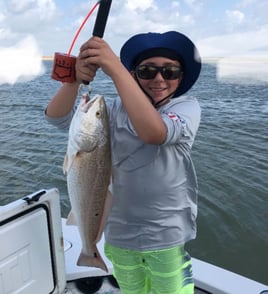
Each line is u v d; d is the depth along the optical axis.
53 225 2.27
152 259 1.99
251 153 8.79
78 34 1.67
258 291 2.45
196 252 5.10
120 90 1.54
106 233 2.09
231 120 12.20
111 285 2.66
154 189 1.90
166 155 1.85
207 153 8.77
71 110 1.92
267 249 5.11
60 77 1.72
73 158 1.69
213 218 5.88
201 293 2.52
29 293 2.17
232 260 4.92
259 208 6.14
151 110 1.56
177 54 1.93
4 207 2.01
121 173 1.93
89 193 1.74
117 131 1.92
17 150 9.13
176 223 1.96
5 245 2.01
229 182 7.12
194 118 1.83
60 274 2.36
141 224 1.96
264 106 14.67
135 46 1.93
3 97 17.14
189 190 1.99
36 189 7.09
